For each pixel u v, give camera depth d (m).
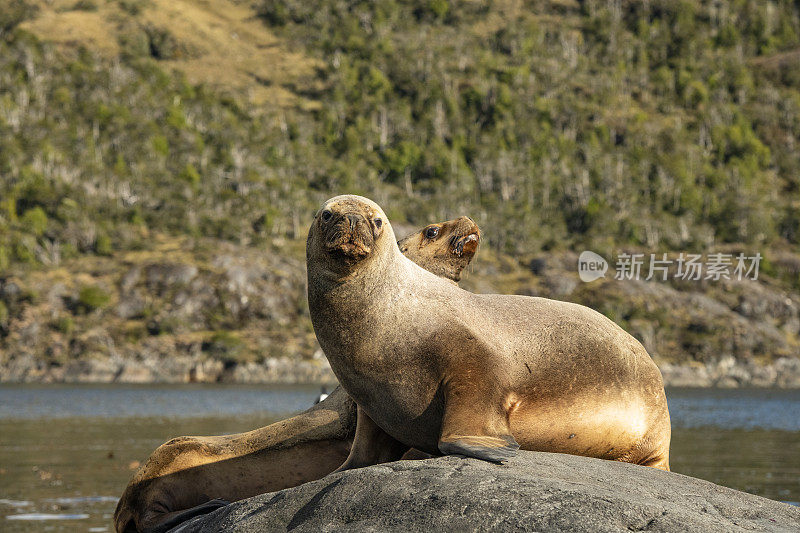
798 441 104.50
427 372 15.53
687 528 11.89
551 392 16.00
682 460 75.75
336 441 20.61
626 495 12.91
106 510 40.59
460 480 13.05
